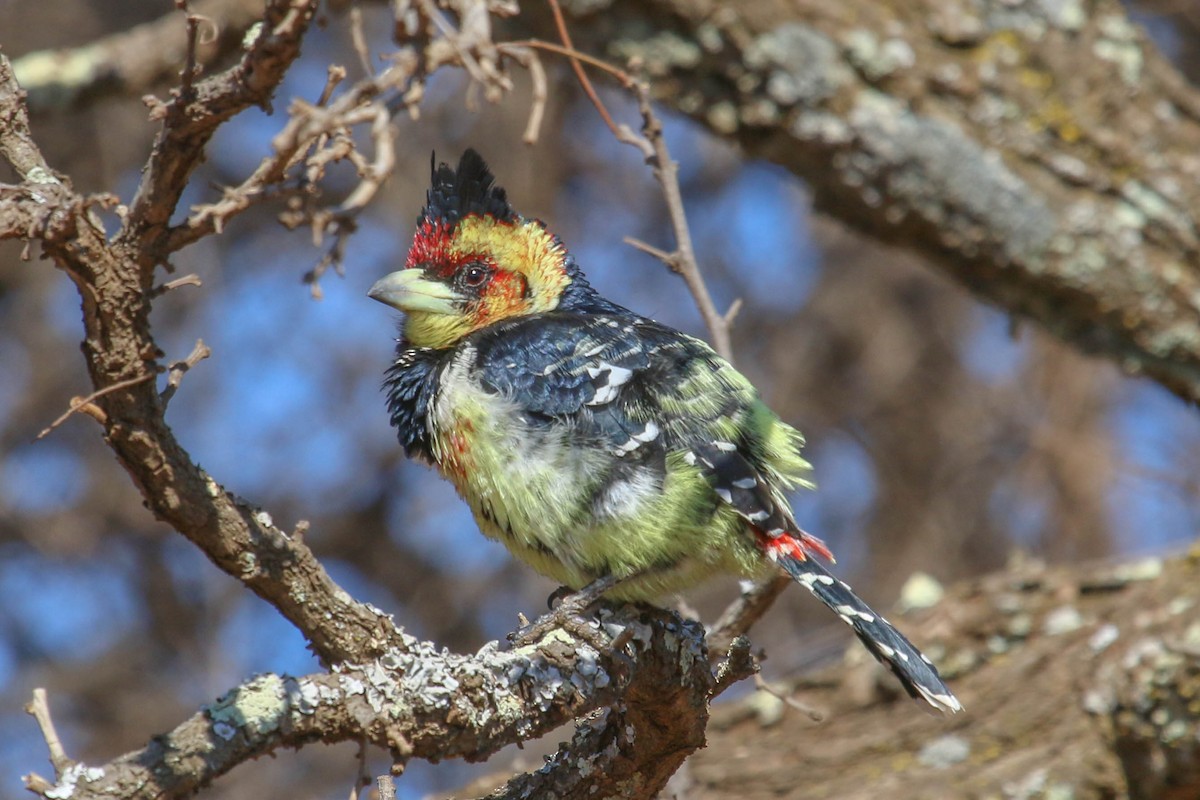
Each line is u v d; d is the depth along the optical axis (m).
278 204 16.66
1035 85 11.07
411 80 5.27
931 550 16.69
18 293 16.83
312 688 5.38
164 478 5.77
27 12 16.81
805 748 10.37
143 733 15.74
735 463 7.25
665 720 6.32
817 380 17.45
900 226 11.24
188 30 5.14
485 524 7.68
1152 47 11.34
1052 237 11.02
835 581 7.18
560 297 8.74
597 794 6.54
